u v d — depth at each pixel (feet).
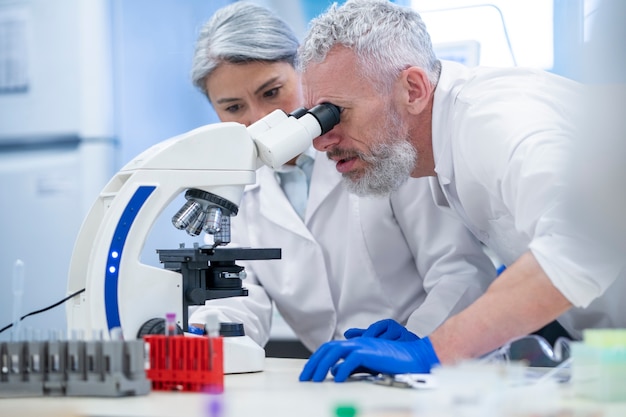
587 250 5.33
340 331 9.12
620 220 5.32
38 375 4.97
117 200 5.97
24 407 4.53
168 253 6.37
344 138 7.01
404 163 7.16
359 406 4.19
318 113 6.68
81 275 6.34
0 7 12.03
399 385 5.13
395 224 8.84
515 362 5.04
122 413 4.27
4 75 12.09
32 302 12.16
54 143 12.01
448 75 7.25
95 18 11.76
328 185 8.96
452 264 8.48
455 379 4.71
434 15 10.27
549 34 9.62
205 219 6.19
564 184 5.57
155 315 6.09
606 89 5.49
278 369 6.64
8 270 12.22
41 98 12.01
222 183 6.14
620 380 4.38
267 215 9.09
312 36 7.04
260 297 9.02
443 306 7.98
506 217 6.97
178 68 11.73
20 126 12.10
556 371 4.99
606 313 7.41
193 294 6.26
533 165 5.76
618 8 6.79
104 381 4.86
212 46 8.46
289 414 4.15
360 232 8.82
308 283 9.02
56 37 11.91
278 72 8.46
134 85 11.81
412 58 7.12
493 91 6.71
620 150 5.33
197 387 5.08
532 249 5.45
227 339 6.32
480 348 5.53
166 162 6.06
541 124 6.06
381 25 7.01
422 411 4.19
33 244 12.17
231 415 4.16
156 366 5.19
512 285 5.50
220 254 6.25
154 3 11.73
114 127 11.83
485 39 10.07
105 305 5.88
